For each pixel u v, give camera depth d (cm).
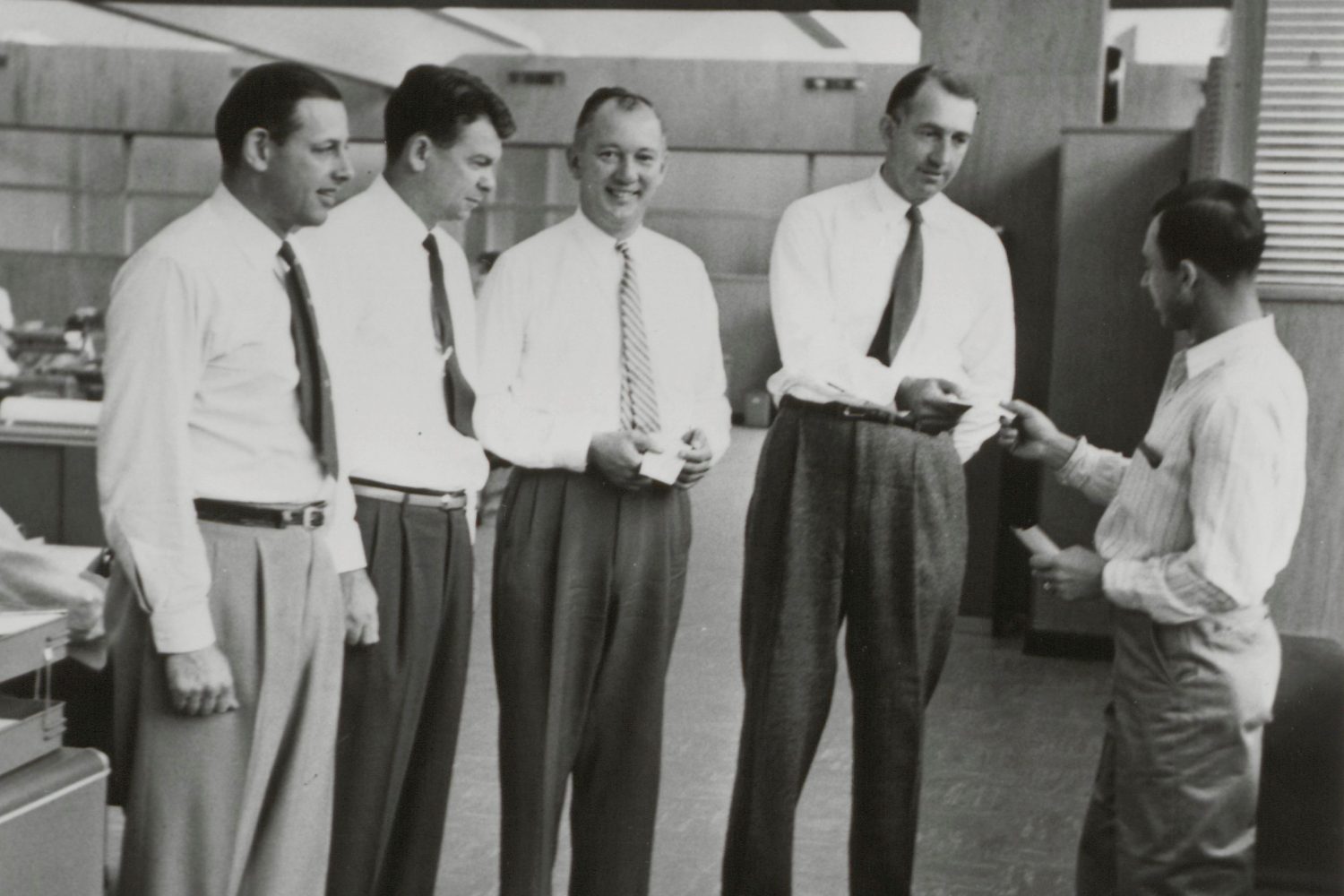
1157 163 700
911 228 316
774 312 323
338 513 278
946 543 316
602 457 300
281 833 267
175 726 249
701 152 1691
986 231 325
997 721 584
